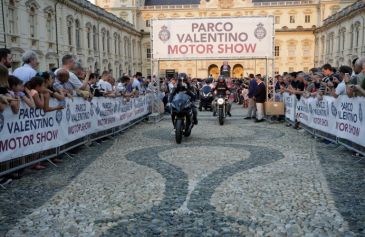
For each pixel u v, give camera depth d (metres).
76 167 7.05
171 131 11.98
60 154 7.89
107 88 11.20
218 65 73.31
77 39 43.97
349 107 7.59
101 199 5.17
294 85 12.70
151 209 4.77
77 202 5.07
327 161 7.24
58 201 5.12
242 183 5.82
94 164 7.27
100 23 51.66
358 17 47.25
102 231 4.14
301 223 4.26
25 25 30.73
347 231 4.04
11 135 6.01
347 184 5.69
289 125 13.12
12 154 6.04
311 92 10.84
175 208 4.79
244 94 23.27
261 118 14.46
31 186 5.85
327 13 70.06
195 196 5.24
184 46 14.77
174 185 5.77
